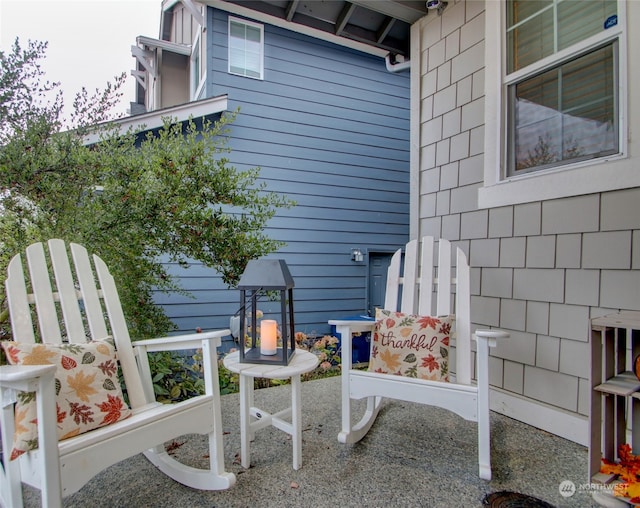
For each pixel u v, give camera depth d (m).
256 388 3.11
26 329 1.56
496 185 2.61
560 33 2.28
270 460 1.90
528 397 2.38
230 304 4.67
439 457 1.94
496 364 2.59
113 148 2.44
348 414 2.04
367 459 1.91
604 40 2.06
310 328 5.21
